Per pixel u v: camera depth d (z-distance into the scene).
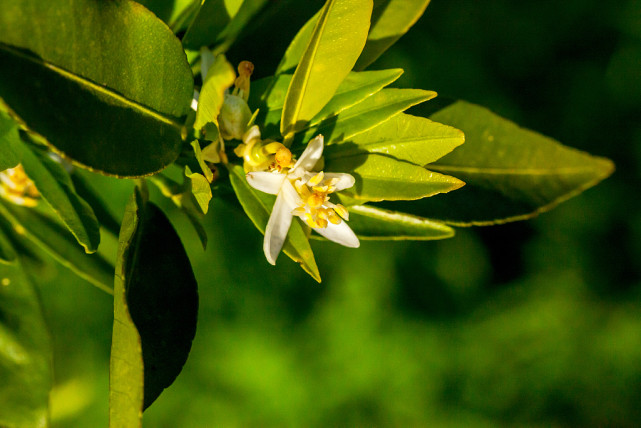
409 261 1.26
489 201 0.52
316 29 0.45
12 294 0.52
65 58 0.44
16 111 0.42
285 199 0.47
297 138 0.47
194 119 0.47
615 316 1.26
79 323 1.14
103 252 0.54
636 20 1.23
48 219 0.53
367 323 1.23
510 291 1.30
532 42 1.26
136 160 0.45
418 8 0.49
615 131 1.27
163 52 0.45
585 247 1.29
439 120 0.52
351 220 0.50
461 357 1.27
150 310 0.47
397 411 1.26
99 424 1.14
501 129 0.52
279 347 1.21
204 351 1.19
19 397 0.52
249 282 1.20
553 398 1.28
